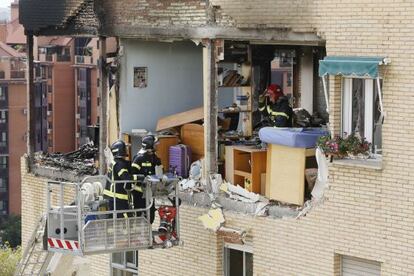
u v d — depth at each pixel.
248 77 26.75
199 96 29.62
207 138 25.23
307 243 22.88
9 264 42.56
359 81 22.25
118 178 23.52
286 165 23.48
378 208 21.53
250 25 24.05
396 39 21.03
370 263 22.08
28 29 29.84
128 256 27.72
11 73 131.75
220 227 24.59
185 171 27.08
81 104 110.69
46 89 111.88
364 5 21.56
